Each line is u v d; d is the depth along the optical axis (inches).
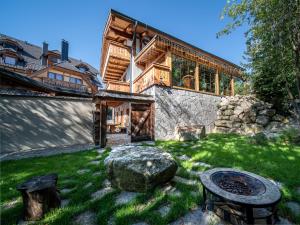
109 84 516.4
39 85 321.7
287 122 381.4
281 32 195.6
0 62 755.4
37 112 270.1
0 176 150.6
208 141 308.3
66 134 291.3
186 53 399.2
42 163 190.1
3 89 261.9
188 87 414.3
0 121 241.4
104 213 92.1
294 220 87.2
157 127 340.5
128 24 468.1
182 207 97.3
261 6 200.2
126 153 141.0
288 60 230.4
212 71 494.6
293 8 178.4
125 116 518.6
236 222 82.7
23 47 968.9
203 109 436.5
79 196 111.6
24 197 90.7
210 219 89.0
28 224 86.5
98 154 233.9
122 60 517.7
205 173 106.3
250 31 246.2
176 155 215.6
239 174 105.6
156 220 86.1
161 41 355.6
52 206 95.5
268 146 241.3
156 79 348.5
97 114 305.7
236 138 330.0
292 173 143.0
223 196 78.2
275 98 419.8
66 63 910.4
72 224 86.0
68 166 178.9
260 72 393.4
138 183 117.6
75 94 355.3
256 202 73.1
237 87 617.6
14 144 247.6
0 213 95.2
